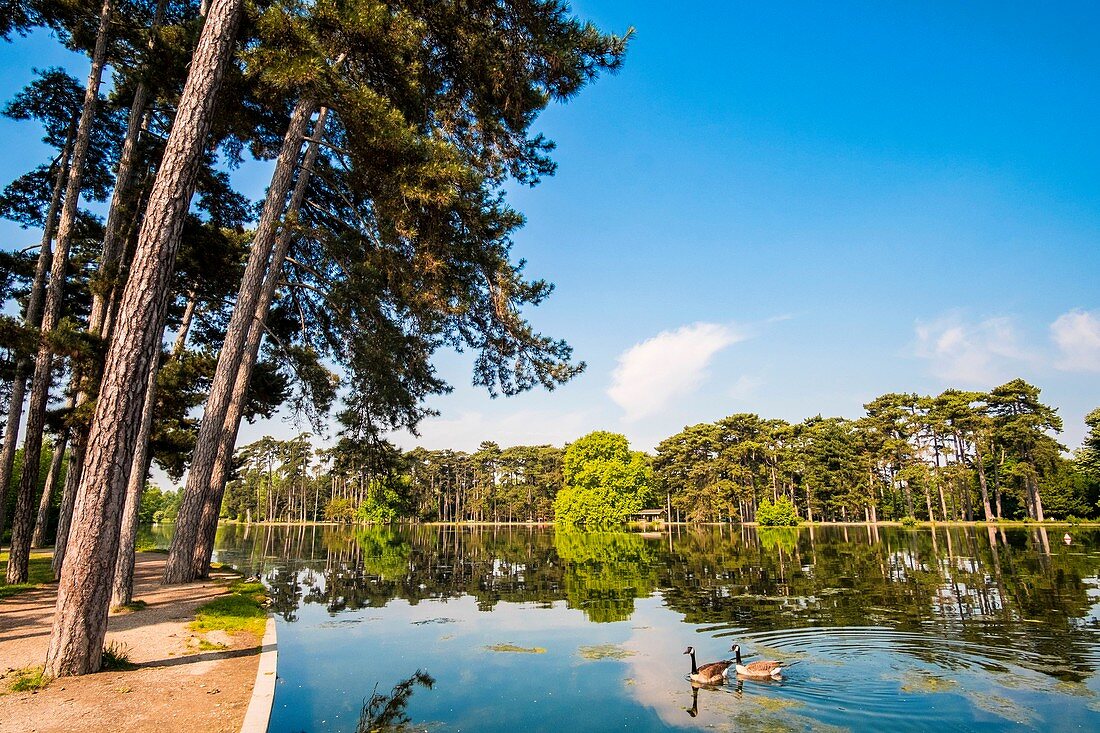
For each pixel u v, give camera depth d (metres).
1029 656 10.15
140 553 30.19
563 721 7.36
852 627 12.44
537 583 20.66
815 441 77.94
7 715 5.96
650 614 14.35
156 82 14.95
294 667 9.59
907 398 76.81
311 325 21.44
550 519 108.38
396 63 12.66
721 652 10.71
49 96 18.72
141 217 17.42
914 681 8.93
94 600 7.54
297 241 19.22
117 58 17.34
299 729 6.94
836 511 77.69
